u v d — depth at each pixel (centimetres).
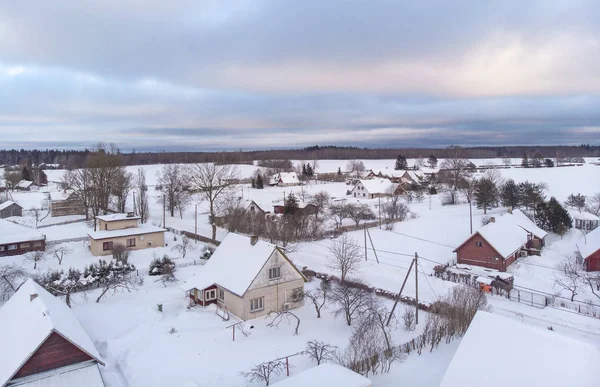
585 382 1622
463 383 1817
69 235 6119
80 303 3672
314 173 17750
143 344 2880
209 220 8044
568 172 14112
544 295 3919
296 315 3528
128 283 4241
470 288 3497
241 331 3142
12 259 4909
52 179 15838
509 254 4709
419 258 5331
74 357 2264
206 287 3619
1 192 11094
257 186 12988
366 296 3531
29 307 2538
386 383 2406
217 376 2458
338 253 4706
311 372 2169
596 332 3052
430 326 3117
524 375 1727
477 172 14438
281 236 5862
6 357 2173
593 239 4778
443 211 8200
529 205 7681
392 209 7481
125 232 5569
